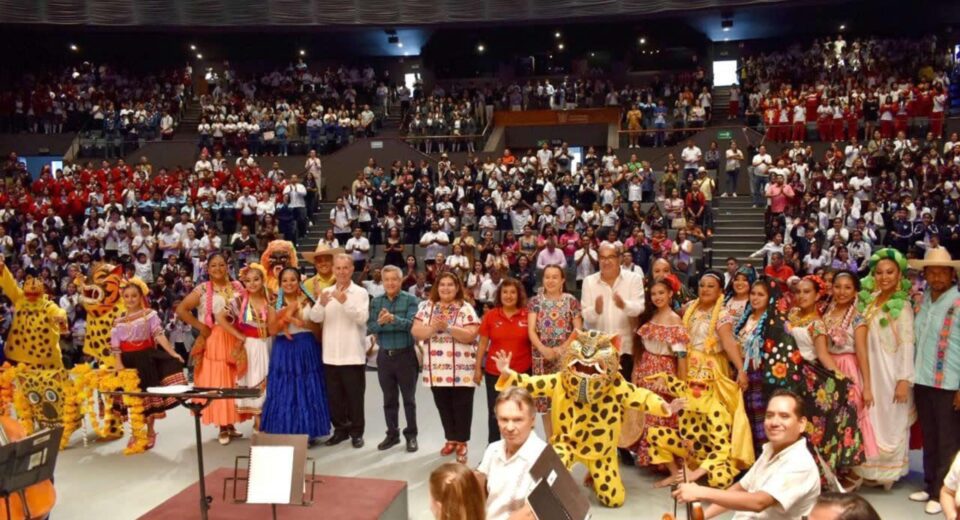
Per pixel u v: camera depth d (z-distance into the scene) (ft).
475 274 43.11
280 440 13.60
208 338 22.80
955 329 16.88
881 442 17.98
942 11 75.05
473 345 21.07
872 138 60.29
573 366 16.93
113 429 24.26
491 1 77.30
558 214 52.85
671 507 17.46
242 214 56.65
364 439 23.40
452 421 21.25
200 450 14.14
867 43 76.33
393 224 54.60
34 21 74.49
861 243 44.75
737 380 18.28
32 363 24.44
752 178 57.11
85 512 18.16
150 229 53.01
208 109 75.05
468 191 57.67
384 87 81.46
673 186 56.54
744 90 76.28
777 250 46.14
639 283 20.08
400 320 21.85
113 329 23.17
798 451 11.87
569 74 91.25
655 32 84.69
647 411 16.90
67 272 47.65
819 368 17.69
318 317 21.50
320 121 72.08
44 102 77.41
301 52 88.74
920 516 16.78
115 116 74.69
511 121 80.18
